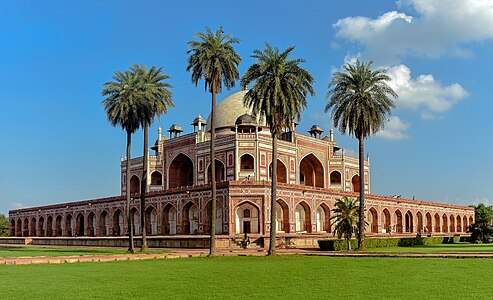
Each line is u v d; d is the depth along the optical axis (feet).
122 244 122.52
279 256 77.41
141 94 93.50
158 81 97.76
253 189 111.96
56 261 68.23
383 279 44.86
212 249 79.87
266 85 79.36
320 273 51.13
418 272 50.14
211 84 83.05
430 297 34.47
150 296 36.37
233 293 37.55
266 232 111.04
